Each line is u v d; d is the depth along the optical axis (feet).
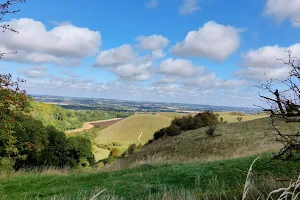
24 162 97.71
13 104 38.65
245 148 81.71
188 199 17.62
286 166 30.30
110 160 201.46
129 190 29.35
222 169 34.55
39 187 35.17
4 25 30.35
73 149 137.59
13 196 29.84
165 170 38.27
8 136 45.34
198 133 140.87
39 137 102.53
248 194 14.71
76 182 37.45
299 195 12.94
